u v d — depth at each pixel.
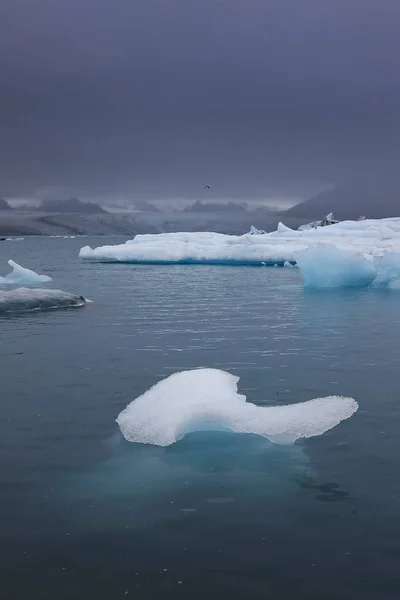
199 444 5.40
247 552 3.65
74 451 5.32
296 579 3.37
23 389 7.46
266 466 4.94
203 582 3.36
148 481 4.68
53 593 3.27
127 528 3.95
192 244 34.25
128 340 10.80
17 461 5.10
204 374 6.58
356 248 26.17
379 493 4.41
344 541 3.75
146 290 20.06
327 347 10.06
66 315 14.02
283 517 4.08
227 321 13.05
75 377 8.07
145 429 5.65
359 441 5.48
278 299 17.16
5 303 14.54
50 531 3.92
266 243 33.28
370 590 3.26
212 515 4.11
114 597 3.24
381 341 10.60
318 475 4.74
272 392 7.27
